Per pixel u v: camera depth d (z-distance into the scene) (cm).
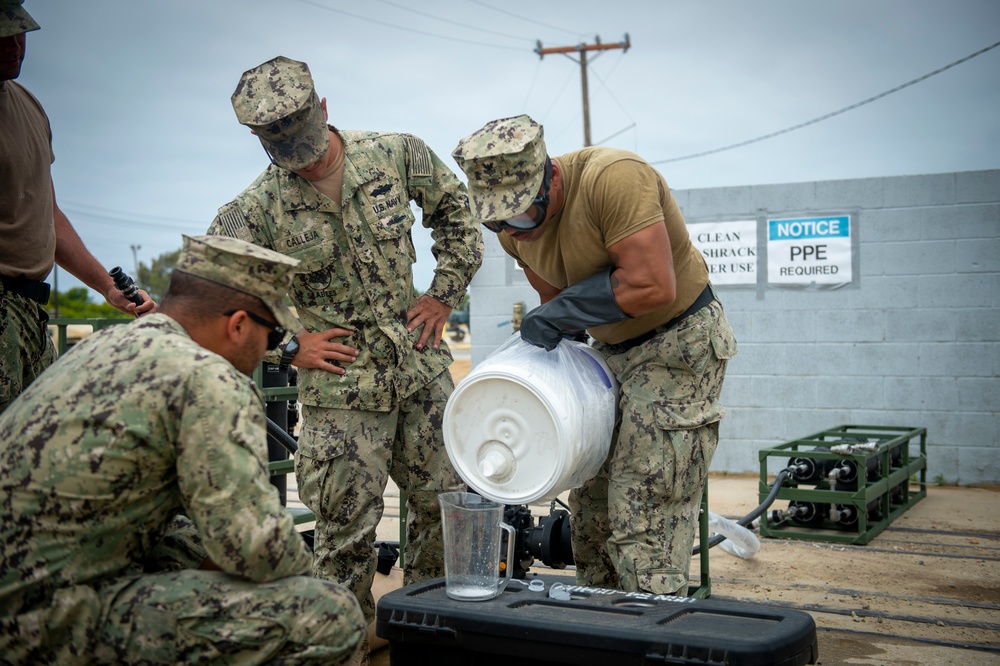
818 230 718
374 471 294
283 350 288
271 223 290
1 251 278
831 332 718
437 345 311
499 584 250
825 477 525
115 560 204
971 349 685
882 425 691
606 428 283
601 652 210
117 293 317
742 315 738
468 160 258
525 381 259
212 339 216
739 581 423
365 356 291
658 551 284
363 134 300
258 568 201
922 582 420
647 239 261
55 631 196
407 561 319
